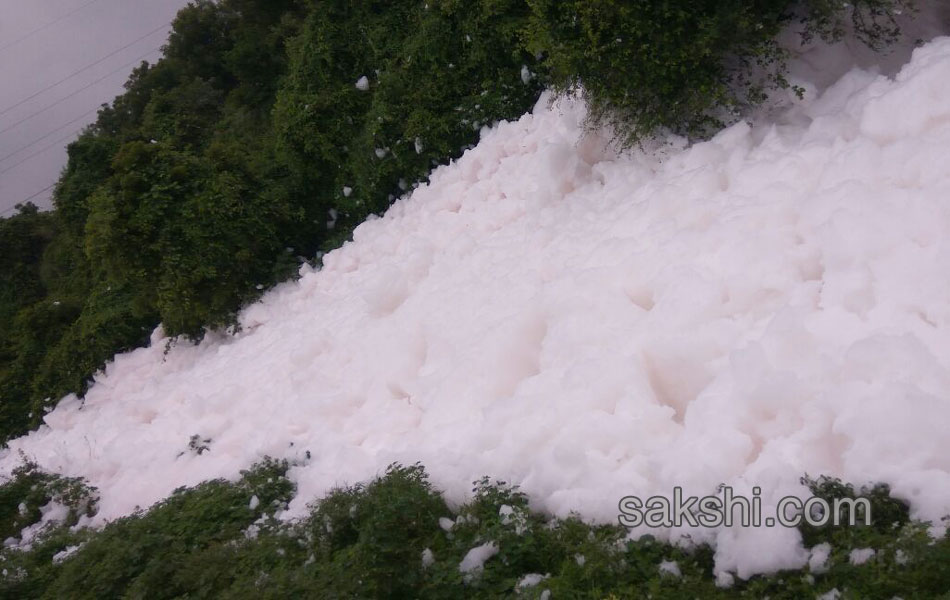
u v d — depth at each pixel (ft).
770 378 17.40
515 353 24.32
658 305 21.42
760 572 15.03
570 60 27.63
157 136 60.80
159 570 21.24
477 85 40.86
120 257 42.73
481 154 37.78
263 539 21.76
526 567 17.40
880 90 23.84
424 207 38.96
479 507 19.20
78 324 53.98
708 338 19.84
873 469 15.40
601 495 17.97
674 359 20.07
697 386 19.88
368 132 42.45
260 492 25.50
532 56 38.86
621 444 18.86
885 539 14.17
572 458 18.95
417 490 19.76
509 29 37.96
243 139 55.88
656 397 20.17
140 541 23.21
